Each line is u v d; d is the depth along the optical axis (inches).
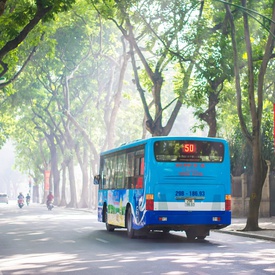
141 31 1397.6
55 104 2714.1
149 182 813.2
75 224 1322.6
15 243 818.8
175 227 820.6
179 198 815.7
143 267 538.6
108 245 778.8
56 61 2151.8
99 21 1951.3
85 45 2155.5
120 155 965.8
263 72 1061.1
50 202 2516.0
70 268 537.3
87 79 2445.9
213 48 1241.4
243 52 1229.1
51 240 866.8
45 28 1362.0
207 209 821.2
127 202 906.1
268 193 1546.5
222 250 705.6
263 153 1547.7
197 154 824.3
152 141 819.4
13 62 1316.4
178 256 633.0
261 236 920.9
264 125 1545.3
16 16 975.0
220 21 1278.3
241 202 1588.3
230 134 1673.2
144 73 1473.9
